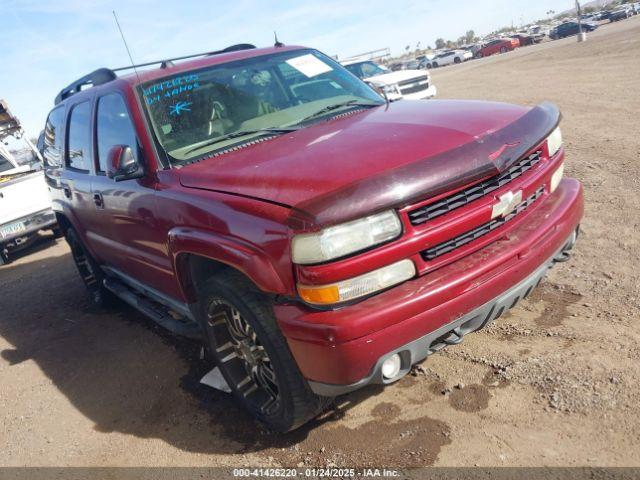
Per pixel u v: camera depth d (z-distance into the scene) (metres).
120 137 3.66
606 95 11.48
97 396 3.89
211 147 3.26
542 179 2.85
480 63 36.25
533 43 49.09
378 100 3.87
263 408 2.94
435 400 2.93
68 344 4.96
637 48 19.73
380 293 2.34
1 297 7.02
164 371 4.01
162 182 3.15
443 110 3.04
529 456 2.43
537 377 2.90
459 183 2.39
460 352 3.29
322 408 2.75
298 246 2.25
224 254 2.59
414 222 2.35
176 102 3.45
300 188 2.38
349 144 2.67
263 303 2.62
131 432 3.35
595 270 3.93
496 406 2.78
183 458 2.97
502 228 2.65
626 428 2.45
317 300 2.28
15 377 4.50
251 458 2.84
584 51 24.12
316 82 3.90
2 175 10.05
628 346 2.99
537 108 3.05
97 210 4.19
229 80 3.65
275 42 4.30
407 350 2.35
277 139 3.16
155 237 3.35
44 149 5.84
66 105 4.85
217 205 2.65
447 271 2.43
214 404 3.42
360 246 2.24
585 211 5.06
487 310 2.51
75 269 7.63
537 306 3.62
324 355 2.29
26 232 9.08
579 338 3.17
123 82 3.65
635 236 4.34
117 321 5.25
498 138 2.60
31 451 3.38
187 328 3.67
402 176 2.31
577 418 2.57
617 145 7.18
